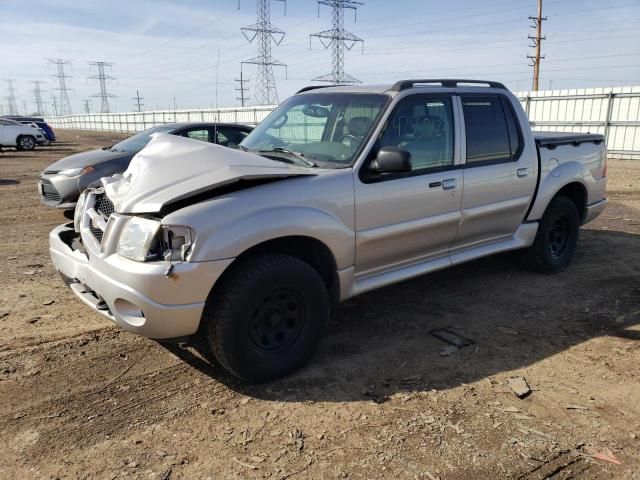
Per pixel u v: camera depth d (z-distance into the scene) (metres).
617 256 6.45
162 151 3.57
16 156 23.31
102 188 3.89
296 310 3.49
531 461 2.71
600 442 2.87
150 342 4.05
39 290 5.21
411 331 4.28
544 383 3.47
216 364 3.73
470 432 2.95
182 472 2.63
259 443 2.86
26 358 3.78
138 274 3.01
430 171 4.23
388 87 4.25
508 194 4.89
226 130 9.45
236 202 3.20
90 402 3.24
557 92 20.73
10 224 8.41
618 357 3.83
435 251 4.48
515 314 4.62
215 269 3.07
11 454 2.76
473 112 4.62
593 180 5.93
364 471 2.64
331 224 3.56
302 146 4.15
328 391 3.38
